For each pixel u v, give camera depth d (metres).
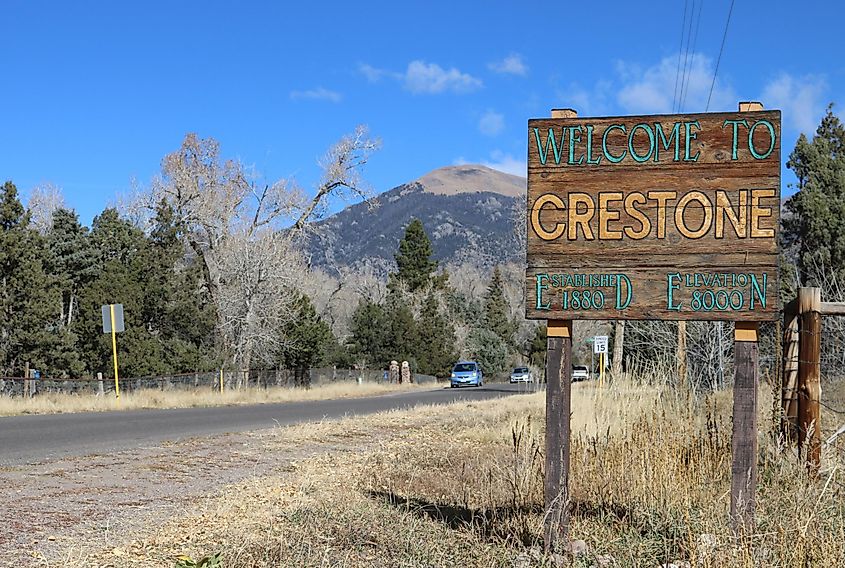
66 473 11.09
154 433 16.53
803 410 8.73
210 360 38.91
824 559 5.77
